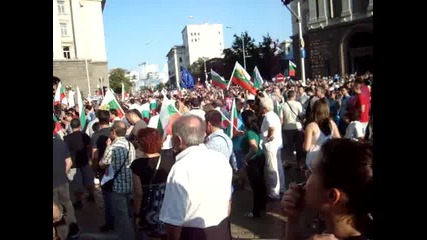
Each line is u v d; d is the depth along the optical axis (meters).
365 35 49.03
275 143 7.25
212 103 9.97
